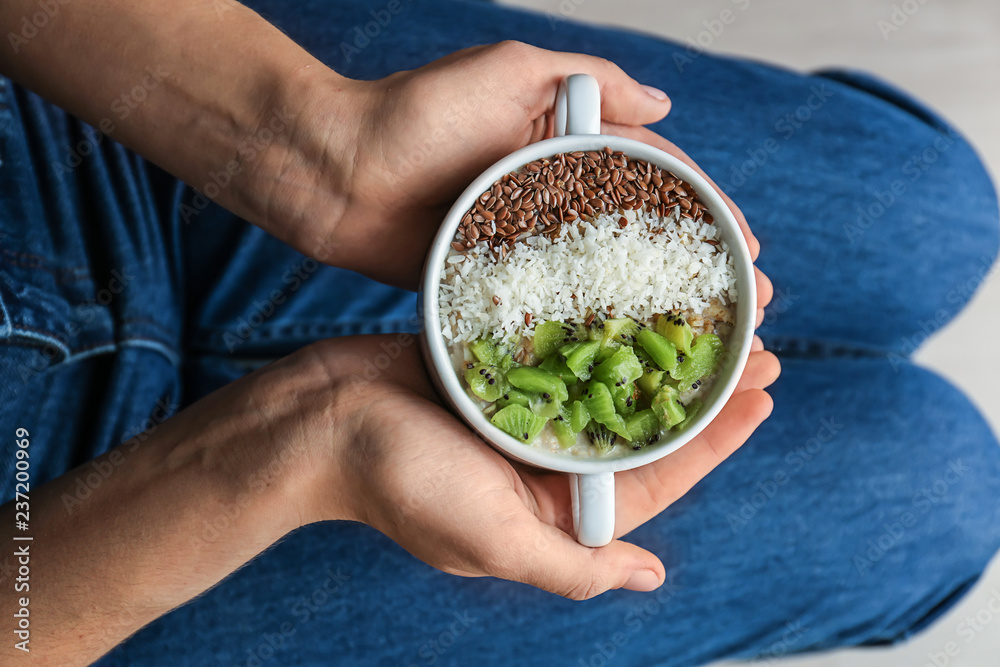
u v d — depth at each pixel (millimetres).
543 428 515
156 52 526
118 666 641
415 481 509
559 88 529
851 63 977
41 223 585
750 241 572
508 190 515
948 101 972
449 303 516
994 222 743
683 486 562
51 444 604
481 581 659
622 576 548
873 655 892
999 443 745
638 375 512
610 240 518
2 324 554
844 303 707
